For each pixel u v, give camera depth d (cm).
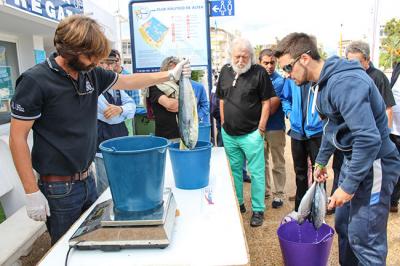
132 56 354
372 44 631
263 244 296
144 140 153
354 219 180
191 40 348
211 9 371
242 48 306
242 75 319
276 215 356
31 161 162
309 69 182
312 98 305
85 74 164
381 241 180
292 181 471
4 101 442
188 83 175
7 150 306
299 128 323
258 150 323
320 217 195
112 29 678
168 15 343
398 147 338
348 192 164
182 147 179
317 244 204
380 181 172
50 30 449
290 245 208
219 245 119
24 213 254
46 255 119
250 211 370
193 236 127
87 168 174
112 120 278
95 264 112
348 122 158
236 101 320
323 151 202
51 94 150
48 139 156
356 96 155
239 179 349
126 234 118
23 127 146
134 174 122
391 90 314
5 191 291
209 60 353
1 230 229
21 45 484
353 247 185
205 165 178
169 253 116
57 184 164
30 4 332
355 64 164
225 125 334
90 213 138
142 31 348
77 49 140
